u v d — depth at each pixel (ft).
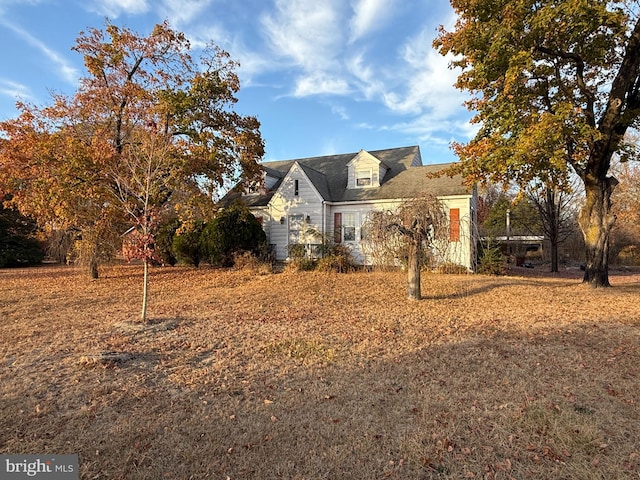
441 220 33.50
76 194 45.34
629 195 83.56
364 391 14.64
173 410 13.16
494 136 38.52
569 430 11.49
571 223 95.14
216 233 59.26
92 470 9.89
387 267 35.78
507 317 27.02
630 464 9.91
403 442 11.10
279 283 43.93
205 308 31.22
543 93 40.78
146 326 24.44
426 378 15.81
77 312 29.89
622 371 16.22
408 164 71.36
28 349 19.85
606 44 36.78
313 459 10.39
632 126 41.83
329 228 67.62
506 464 9.98
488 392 14.37
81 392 14.48
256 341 21.33
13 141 44.80
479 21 37.22
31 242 78.59
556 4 33.40
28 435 11.52
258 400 13.97
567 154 39.06
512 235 105.29
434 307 30.99
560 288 40.93
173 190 53.21
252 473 9.83
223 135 57.36
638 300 33.14
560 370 16.46
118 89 49.70
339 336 22.35
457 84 40.83
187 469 10.00
